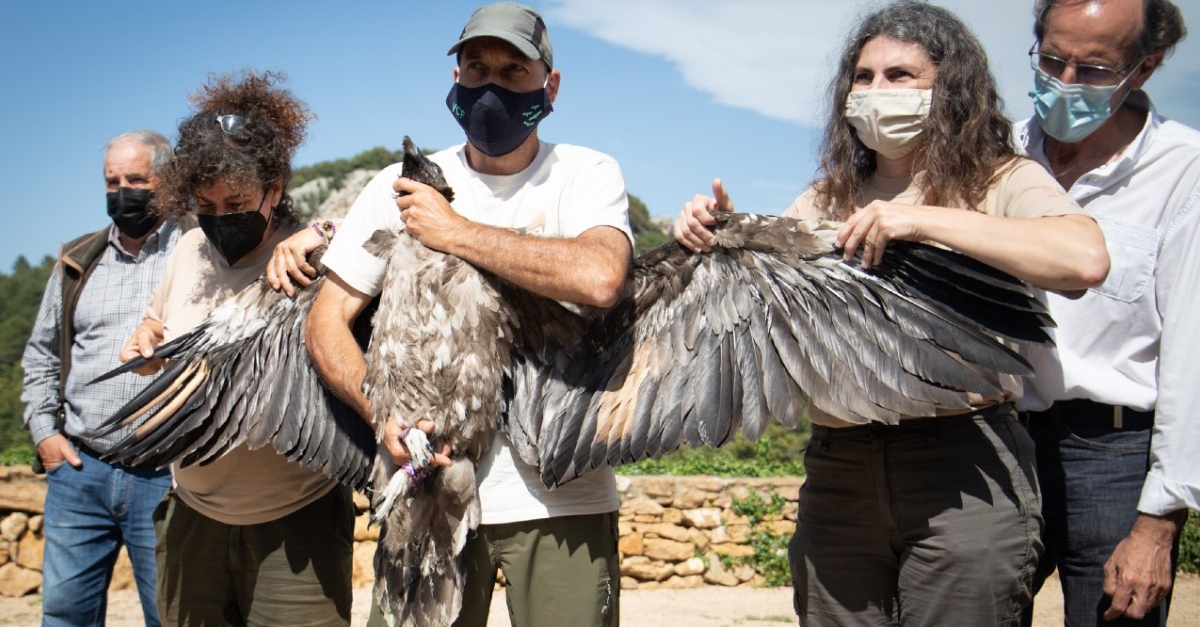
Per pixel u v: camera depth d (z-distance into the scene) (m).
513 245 3.29
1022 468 3.50
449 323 3.38
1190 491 3.56
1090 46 3.75
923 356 3.26
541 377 3.60
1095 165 4.07
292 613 4.14
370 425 3.65
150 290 5.44
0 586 9.73
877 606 3.69
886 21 3.61
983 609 3.40
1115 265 3.88
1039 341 3.14
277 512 4.12
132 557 5.43
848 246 3.29
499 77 3.54
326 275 3.78
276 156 4.20
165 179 4.43
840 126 3.87
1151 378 3.91
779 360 3.40
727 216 3.46
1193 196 3.78
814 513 3.82
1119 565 3.69
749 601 10.43
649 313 3.60
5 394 37.06
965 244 3.10
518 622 3.59
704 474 13.16
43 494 9.97
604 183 3.61
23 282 74.25
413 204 3.44
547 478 3.48
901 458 3.52
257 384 3.90
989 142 3.56
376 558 3.46
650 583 11.20
